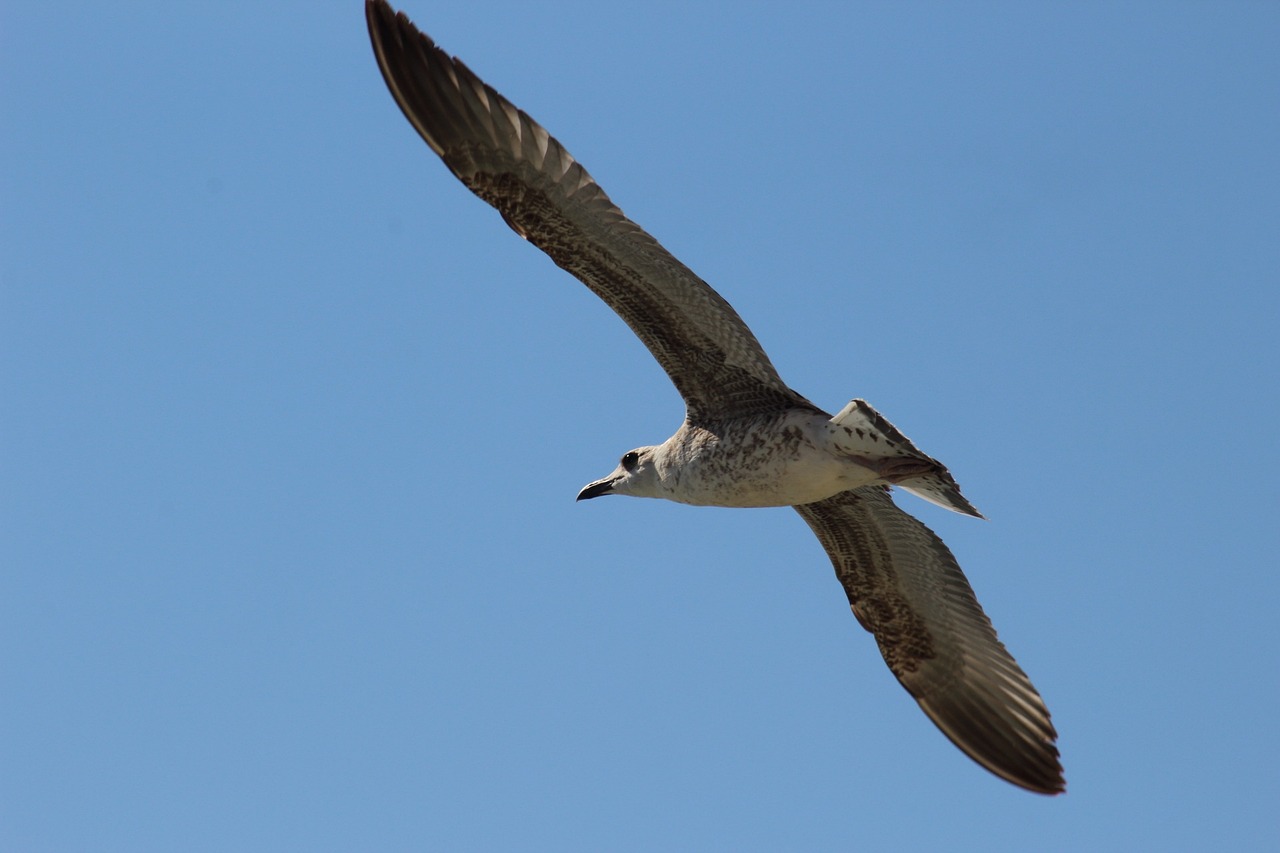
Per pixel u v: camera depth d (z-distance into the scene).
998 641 16.88
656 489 16.42
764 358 14.70
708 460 15.15
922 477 14.21
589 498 17.20
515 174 14.27
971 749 17.17
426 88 14.23
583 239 14.45
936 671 17.45
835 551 17.27
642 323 15.00
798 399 14.76
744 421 14.99
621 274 14.61
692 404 15.45
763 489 14.88
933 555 16.80
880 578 17.25
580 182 14.03
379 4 14.23
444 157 14.34
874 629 17.61
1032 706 16.83
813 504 16.80
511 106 13.93
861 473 14.36
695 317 14.69
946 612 17.12
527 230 14.57
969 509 13.92
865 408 13.81
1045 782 16.69
